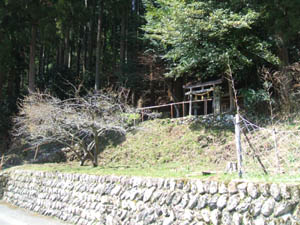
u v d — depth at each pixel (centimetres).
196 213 380
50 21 1453
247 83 1113
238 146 420
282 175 404
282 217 308
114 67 1877
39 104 853
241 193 349
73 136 867
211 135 974
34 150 1366
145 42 1609
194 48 1010
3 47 1428
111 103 929
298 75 953
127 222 462
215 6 1008
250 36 973
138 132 1194
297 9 897
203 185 387
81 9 1647
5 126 1497
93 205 538
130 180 491
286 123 844
